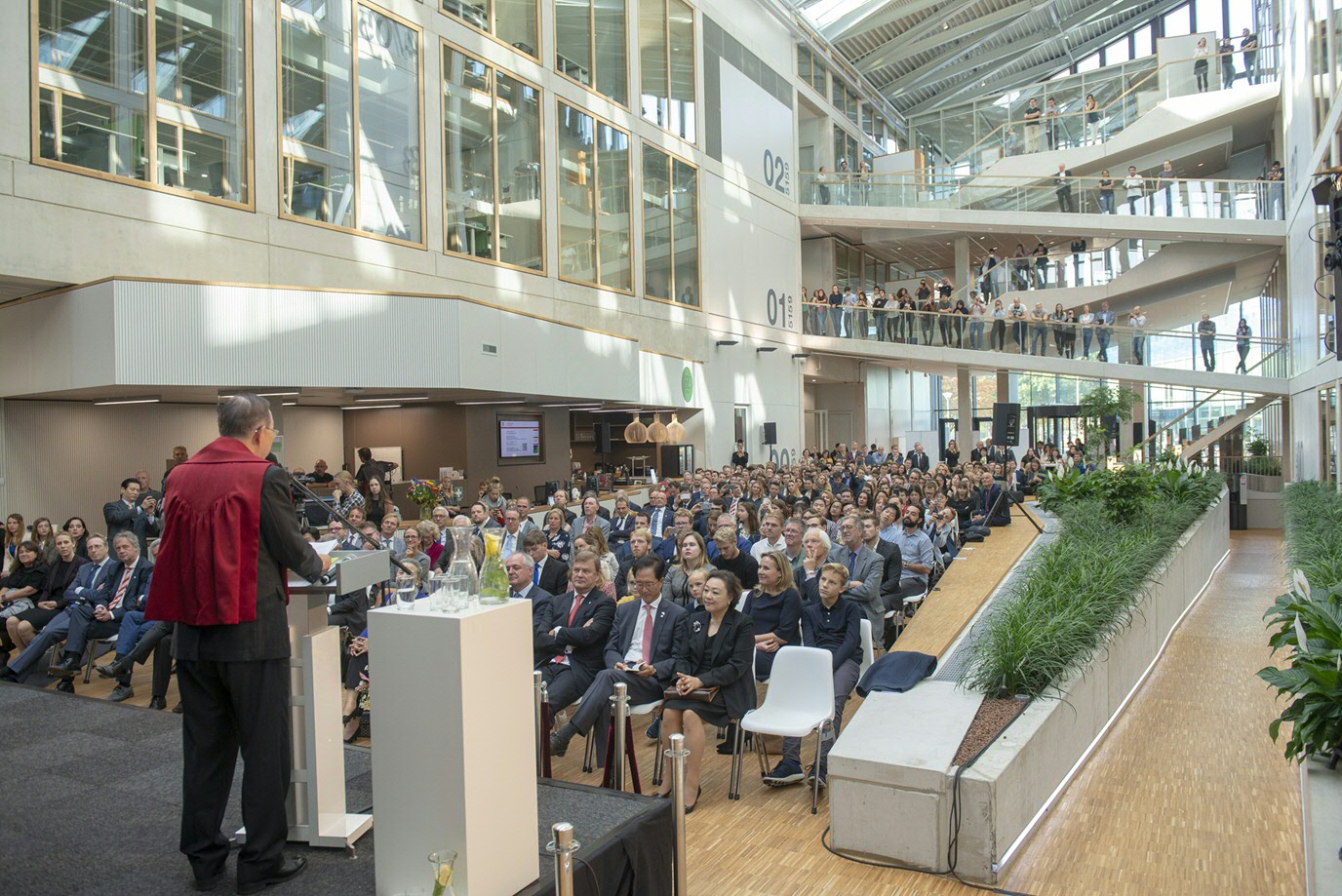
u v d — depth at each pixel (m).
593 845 3.30
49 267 9.95
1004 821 4.52
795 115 27.56
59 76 10.12
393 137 14.04
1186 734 6.66
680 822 3.71
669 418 21.39
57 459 11.80
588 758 5.94
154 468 13.02
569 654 6.21
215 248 11.52
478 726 2.80
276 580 3.10
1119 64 27.09
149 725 5.08
